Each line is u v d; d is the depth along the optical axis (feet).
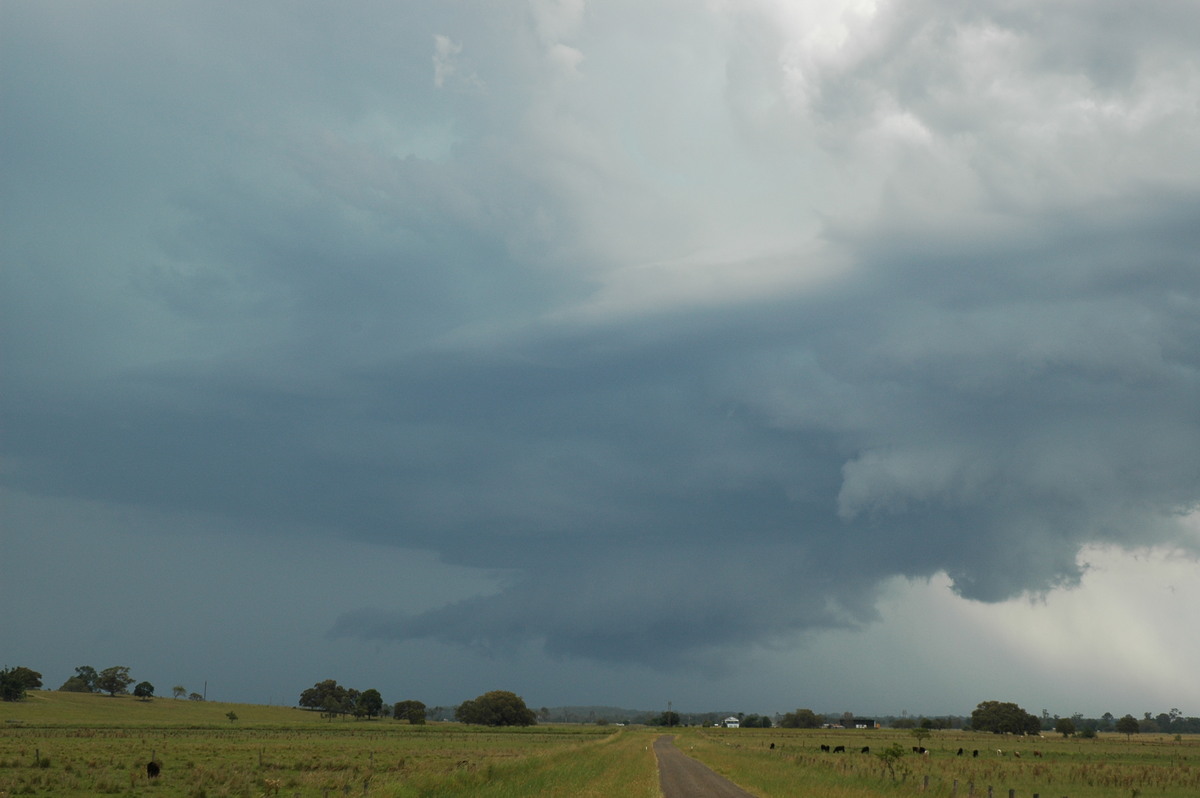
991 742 516.73
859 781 157.99
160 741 336.49
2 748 254.68
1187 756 328.49
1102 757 319.68
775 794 129.80
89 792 144.36
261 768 201.16
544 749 260.83
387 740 409.08
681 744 361.30
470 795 120.88
